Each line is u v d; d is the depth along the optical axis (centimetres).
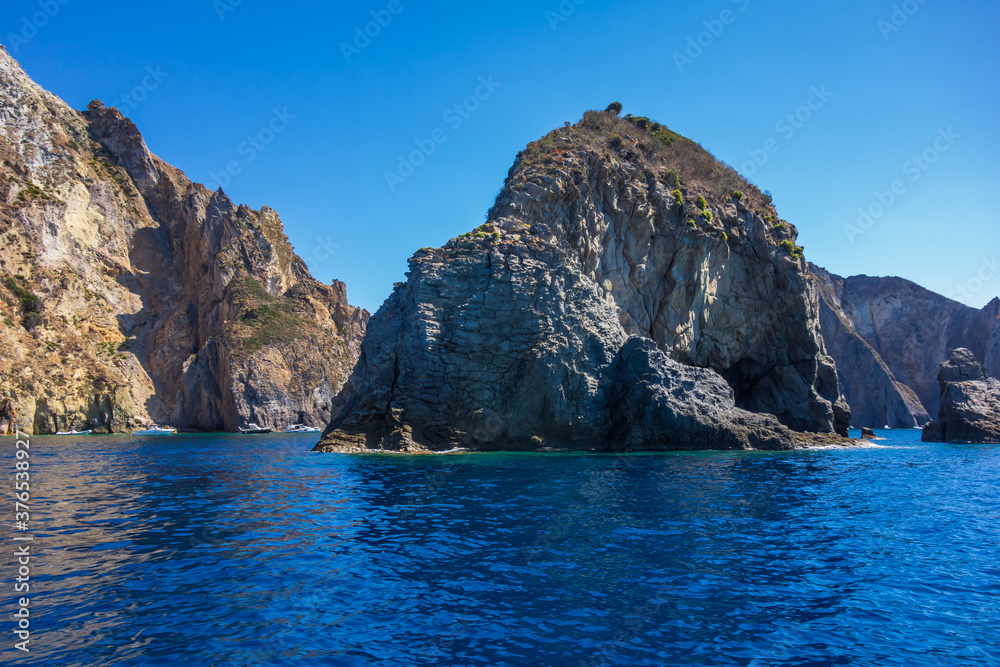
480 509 2050
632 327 5450
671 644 992
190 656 935
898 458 3938
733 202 6159
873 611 1139
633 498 2259
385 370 4438
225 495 2381
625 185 5659
